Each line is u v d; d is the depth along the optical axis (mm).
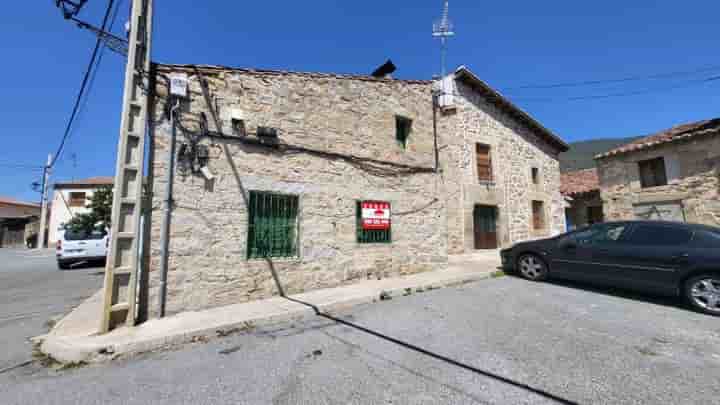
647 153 11922
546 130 15141
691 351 3141
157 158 4715
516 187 13469
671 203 11234
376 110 7348
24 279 8664
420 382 2672
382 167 7254
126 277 4188
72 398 2596
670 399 2344
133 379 2900
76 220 11062
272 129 5734
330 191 6406
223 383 2764
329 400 2439
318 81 6500
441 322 4180
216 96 5312
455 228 11133
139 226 4324
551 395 2428
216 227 5086
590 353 3139
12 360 3416
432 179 8148
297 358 3236
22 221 29109
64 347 3420
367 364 3043
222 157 5258
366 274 6703
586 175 18312
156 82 4805
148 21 4684
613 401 2334
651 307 4613
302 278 5859
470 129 12062
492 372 2809
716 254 4309
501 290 5773
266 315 4441
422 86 8391
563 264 5957
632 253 5074
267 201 5742
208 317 4387
